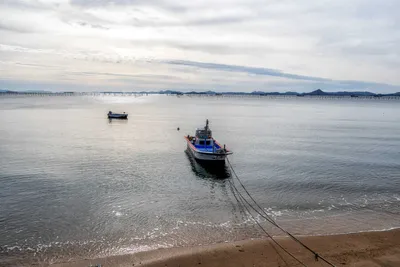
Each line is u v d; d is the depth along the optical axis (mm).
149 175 36781
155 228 22922
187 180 35281
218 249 19641
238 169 40344
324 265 17797
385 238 21234
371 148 55562
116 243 20578
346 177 36594
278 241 20750
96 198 28719
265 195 30516
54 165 39969
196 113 149500
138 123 96312
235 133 76562
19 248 19844
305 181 35000
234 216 25297
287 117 130500
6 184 32031
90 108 168625
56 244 20375
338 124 100750
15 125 82438
